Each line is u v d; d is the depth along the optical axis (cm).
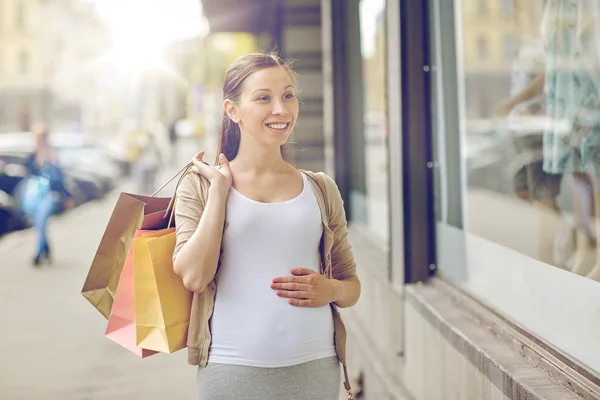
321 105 1002
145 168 1808
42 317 714
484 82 387
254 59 230
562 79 322
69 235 1350
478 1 385
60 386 502
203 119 5016
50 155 1034
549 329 293
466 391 314
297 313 222
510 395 264
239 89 228
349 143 827
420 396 395
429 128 440
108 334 237
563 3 318
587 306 270
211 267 216
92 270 232
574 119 313
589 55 303
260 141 226
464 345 315
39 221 1021
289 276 222
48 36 4812
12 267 1020
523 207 341
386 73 478
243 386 218
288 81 230
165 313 223
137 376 524
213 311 223
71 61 5125
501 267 347
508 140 365
